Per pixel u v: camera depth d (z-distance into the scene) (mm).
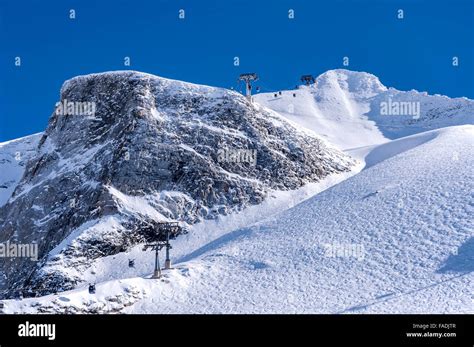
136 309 50312
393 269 48312
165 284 53719
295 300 46438
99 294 50500
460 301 40188
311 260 53281
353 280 48156
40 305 47281
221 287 52062
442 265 46812
